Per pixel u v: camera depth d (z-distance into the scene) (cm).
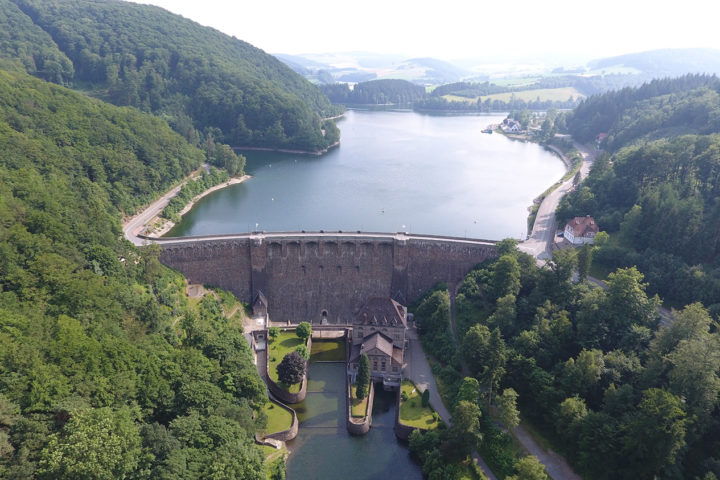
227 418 11462
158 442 9600
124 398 10575
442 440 12862
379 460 13350
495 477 12275
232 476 9744
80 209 17450
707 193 19988
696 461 10988
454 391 14912
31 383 9344
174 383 11888
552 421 13100
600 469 11756
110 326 12562
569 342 14912
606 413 12081
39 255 13638
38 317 11481
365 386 14988
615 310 14938
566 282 16675
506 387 14438
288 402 15412
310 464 13150
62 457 8231
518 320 16650
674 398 10612
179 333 16212
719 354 11312
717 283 15575
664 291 17212
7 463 8138
